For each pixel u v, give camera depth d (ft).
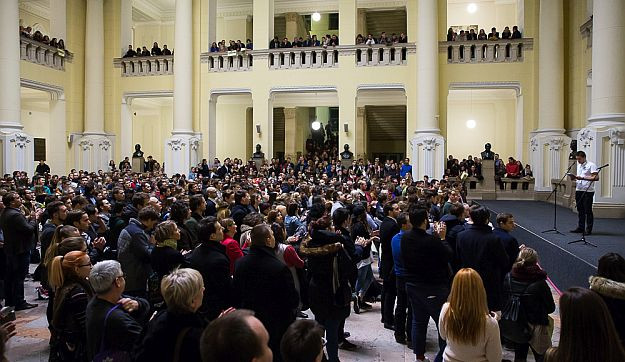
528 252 14.21
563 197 46.75
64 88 64.59
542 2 54.65
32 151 55.77
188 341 8.29
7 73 52.95
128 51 68.54
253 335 6.06
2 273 20.94
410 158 58.54
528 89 57.52
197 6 65.00
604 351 7.03
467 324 9.81
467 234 15.56
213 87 64.64
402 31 77.36
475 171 55.98
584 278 21.57
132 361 8.70
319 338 6.81
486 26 73.97
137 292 15.44
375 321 20.18
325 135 83.56
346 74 60.85
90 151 66.28
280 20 80.02
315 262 14.46
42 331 18.61
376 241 22.27
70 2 65.67
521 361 14.64
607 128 36.40
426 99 56.65
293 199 28.32
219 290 12.71
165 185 34.71
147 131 84.69
